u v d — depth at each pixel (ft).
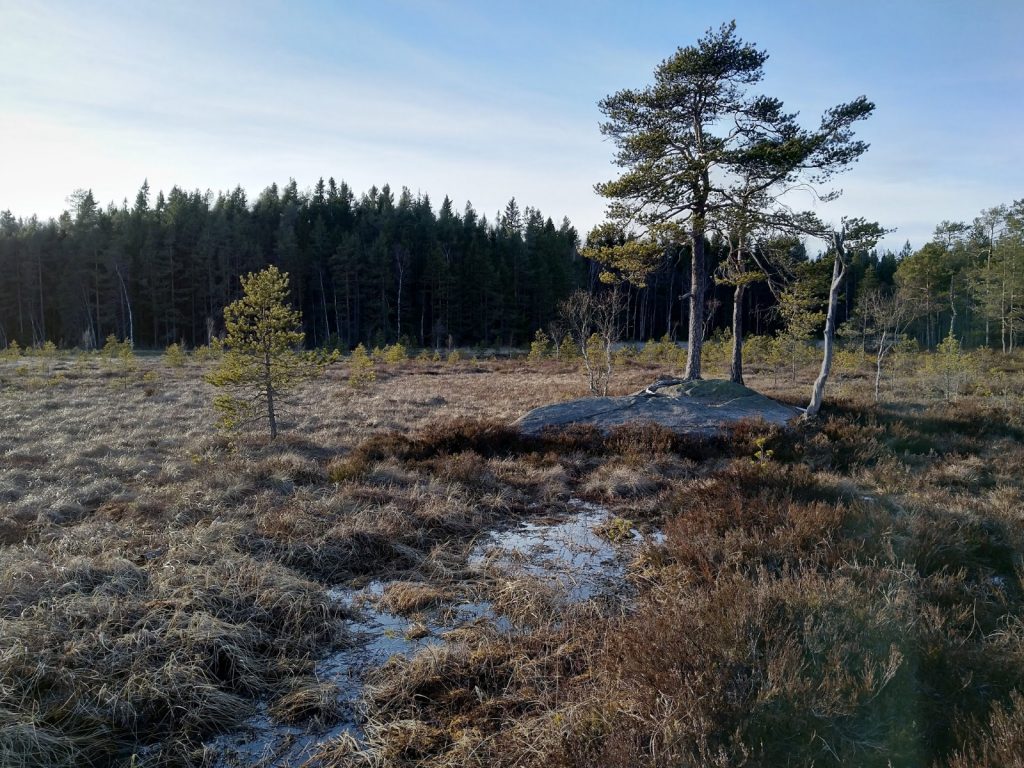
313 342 191.62
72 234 196.13
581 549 23.07
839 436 38.47
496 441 39.24
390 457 34.42
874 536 19.63
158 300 185.57
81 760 11.54
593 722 11.61
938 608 14.16
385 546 22.44
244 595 17.17
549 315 203.51
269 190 288.10
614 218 55.26
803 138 50.06
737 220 50.11
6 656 13.28
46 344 118.11
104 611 15.72
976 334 162.91
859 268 222.48
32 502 25.75
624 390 64.64
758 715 10.65
